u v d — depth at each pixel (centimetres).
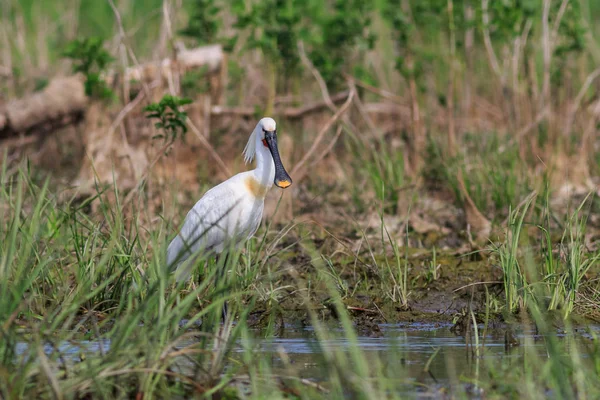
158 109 1320
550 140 1698
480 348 915
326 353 766
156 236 1113
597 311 1048
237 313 1052
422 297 1141
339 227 1497
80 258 1045
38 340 703
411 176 1692
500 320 1035
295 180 1558
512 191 1532
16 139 1762
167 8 1669
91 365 704
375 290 1169
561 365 772
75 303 785
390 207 1576
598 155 1864
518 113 1764
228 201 1102
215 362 753
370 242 1404
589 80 1823
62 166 1856
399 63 1786
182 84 1672
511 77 1948
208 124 1767
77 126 1800
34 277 850
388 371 809
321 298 1128
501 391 744
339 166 1786
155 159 1325
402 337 977
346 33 1877
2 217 937
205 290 1073
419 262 1295
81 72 1669
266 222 1488
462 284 1179
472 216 1485
